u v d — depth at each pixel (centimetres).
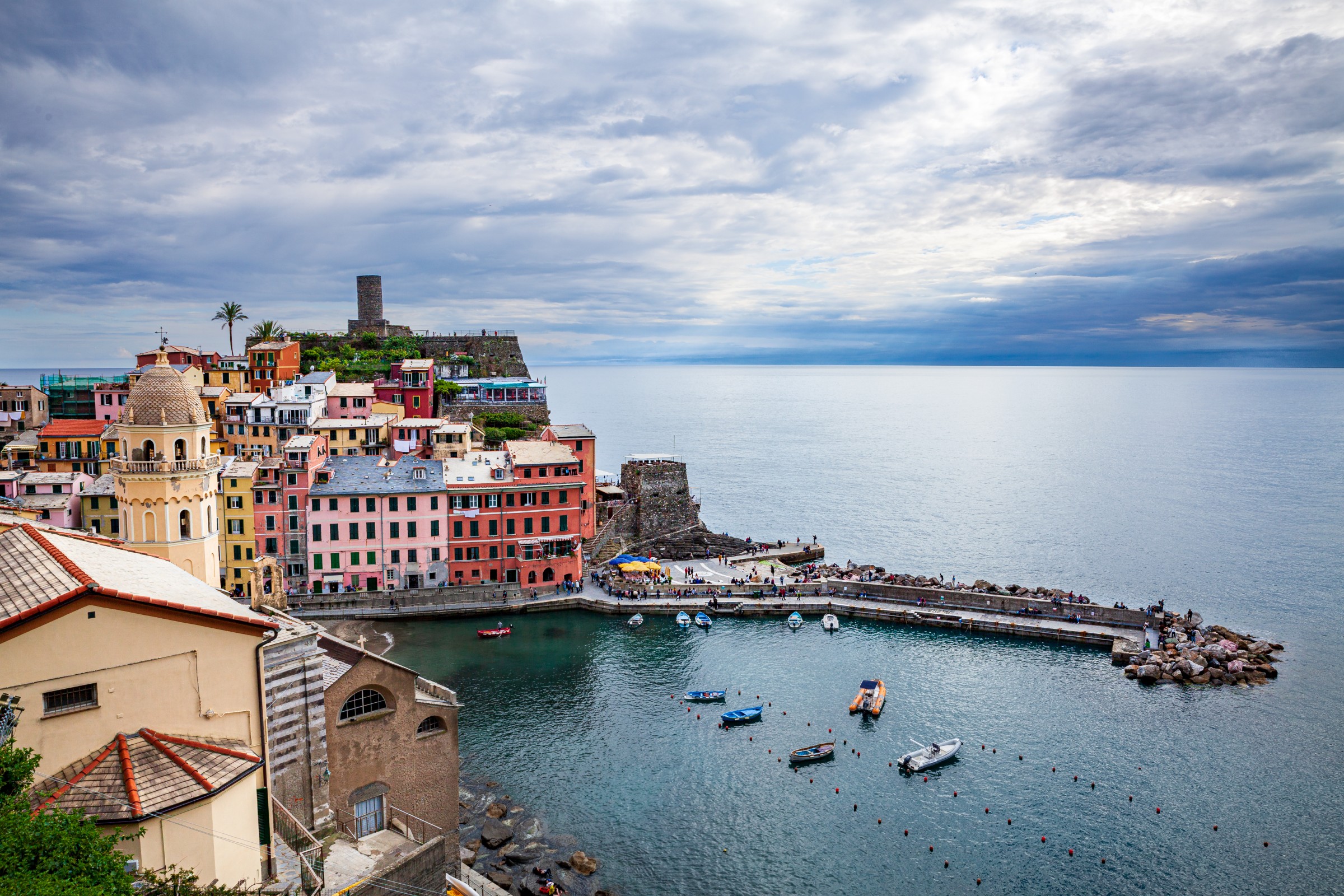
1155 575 13550
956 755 7275
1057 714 8094
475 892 4738
